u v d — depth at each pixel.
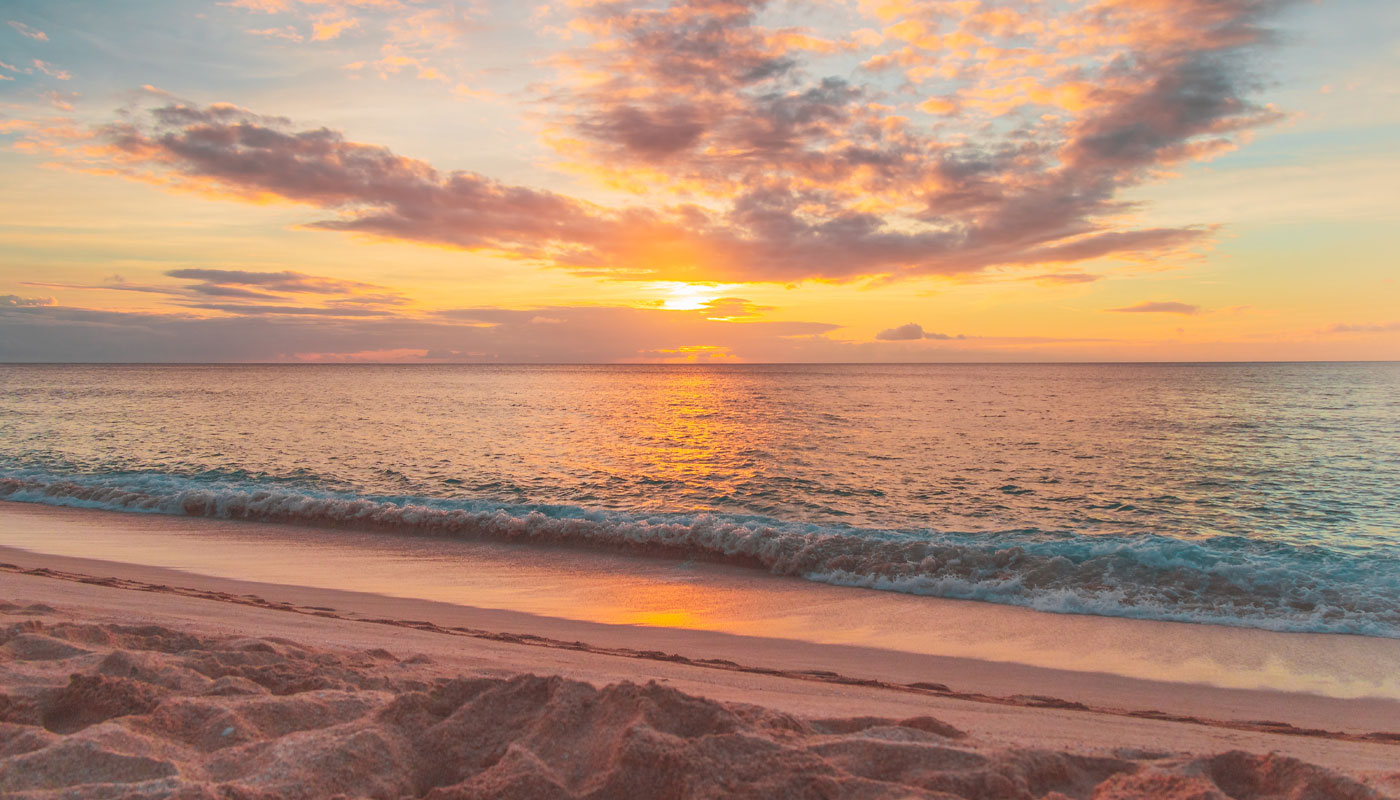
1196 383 100.38
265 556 12.80
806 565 12.40
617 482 22.92
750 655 8.05
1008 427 40.84
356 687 4.27
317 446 30.58
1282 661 8.38
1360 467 25.67
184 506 16.89
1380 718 6.71
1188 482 23.03
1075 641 9.04
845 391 87.12
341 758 3.01
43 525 15.27
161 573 11.12
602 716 3.35
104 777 2.82
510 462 26.91
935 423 43.44
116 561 11.96
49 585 8.60
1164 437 35.25
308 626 7.43
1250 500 20.23
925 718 3.99
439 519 15.27
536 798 2.73
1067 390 84.06
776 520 16.73
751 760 2.93
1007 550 12.48
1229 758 3.22
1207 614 10.08
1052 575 11.63
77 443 30.34
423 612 9.40
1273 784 3.02
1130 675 7.86
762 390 90.69
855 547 12.74
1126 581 11.34
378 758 3.09
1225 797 2.65
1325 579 11.47
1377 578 11.57
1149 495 21.00
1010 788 2.88
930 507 19.36
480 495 20.61
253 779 2.80
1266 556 13.82
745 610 10.23
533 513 15.30
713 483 22.86
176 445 30.06
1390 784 3.00
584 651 7.39
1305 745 5.25
